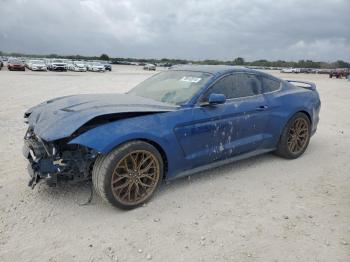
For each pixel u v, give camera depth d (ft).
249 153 16.97
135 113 12.81
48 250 10.15
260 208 13.10
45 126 12.21
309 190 14.92
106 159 11.83
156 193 14.11
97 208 12.73
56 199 13.23
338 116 35.27
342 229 11.73
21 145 20.16
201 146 14.55
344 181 16.07
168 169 13.66
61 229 11.26
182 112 13.84
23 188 14.05
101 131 11.80
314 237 11.18
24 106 35.65
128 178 12.47
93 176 12.18
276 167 17.63
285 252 10.36
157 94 15.71
